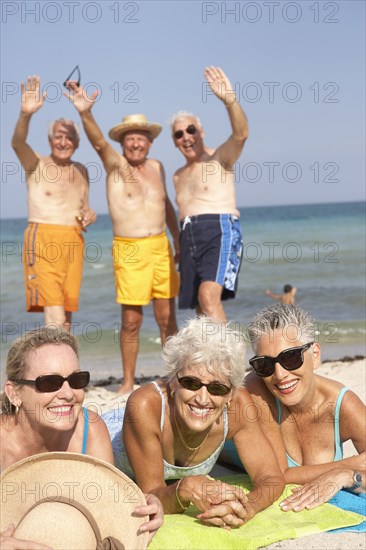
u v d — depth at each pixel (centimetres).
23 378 349
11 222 6650
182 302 727
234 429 402
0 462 364
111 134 723
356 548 346
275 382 410
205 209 711
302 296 1678
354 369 754
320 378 434
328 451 437
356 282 1850
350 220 4897
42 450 369
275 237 3819
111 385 765
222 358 365
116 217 717
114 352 989
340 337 1107
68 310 732
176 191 739
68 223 724
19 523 319
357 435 425
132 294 714
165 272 730
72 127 727
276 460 410
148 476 389
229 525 362
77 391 354
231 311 1560
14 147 705
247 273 2148
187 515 380
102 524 330
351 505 396
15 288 1884
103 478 337
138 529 333
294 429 436
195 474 414
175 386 378
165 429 393
